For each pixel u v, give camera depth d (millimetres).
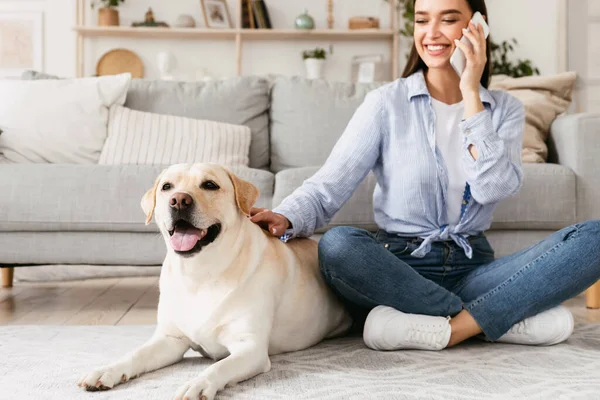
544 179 2369
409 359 1523
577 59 4941
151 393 1230
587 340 1734
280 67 5348
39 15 5211
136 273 3469
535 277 1612
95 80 2887
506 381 1323
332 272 1613
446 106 1823
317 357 1547
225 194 1420
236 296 1400
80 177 2324
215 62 5344
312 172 2395
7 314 2371
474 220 1757
